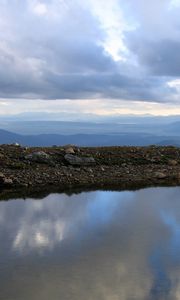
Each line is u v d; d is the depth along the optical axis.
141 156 40.41
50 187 31.11
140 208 25.27
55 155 37.62
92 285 13.92
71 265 15.65
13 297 13.00
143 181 33.84
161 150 43.19
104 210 24.66
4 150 37.53
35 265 15.59
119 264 15.83
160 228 20.78
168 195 29.17
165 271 15.20
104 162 37.94
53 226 20.97
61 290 13.51
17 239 18.69
